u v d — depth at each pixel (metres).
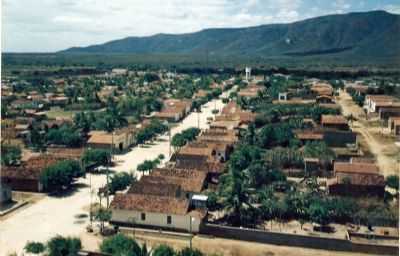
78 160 101.81
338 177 86.00
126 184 85.81
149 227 71.50
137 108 189.75
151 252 57.53
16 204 80.88
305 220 74.06
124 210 71.88
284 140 120.81
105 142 122.56
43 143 125.56
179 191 79.44
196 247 64.94
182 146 121.94
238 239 68.00
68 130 131.25
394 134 135.12
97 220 73.94
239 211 73.19
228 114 162.25
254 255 63.00
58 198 84.94
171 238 68.12
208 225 69.31
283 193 84.38
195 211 71.94
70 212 77.81
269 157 102.62
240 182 75.31
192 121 172.25
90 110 190.50
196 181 83.94
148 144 134.12
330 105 181.50
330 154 106.12
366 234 67.81
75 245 57.47
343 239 64.44
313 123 150.38
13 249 62.84
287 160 101.94
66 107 198.25
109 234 68.50
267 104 186.38
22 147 123.38
